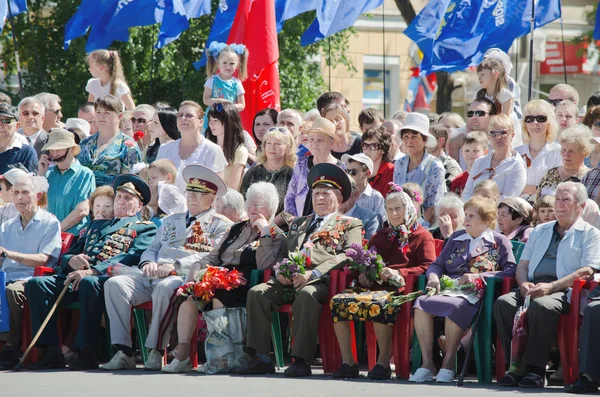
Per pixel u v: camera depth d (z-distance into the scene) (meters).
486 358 15.64
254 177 20.16
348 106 22.62
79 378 16.02
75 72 38.94
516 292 15.70
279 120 22.34
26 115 23.09
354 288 16.59
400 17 51.34
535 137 19.88
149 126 23.92
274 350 17.56
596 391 14.38
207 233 18.11
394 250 16.86
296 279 16.58
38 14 40.62
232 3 28.48
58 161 20.56
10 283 18.28
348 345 16.28
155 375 16.50
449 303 15.68
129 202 18.78
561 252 15.77
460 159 22.72
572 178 17.88
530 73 23.81
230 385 14.97
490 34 25.22
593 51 53.66
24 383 15.30
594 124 19.19
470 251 16.45
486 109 21.94
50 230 18.95
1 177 19.58
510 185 19.14
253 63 24.73
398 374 16.19
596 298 14.80
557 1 25.02
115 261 18.19
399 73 51.41
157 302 17.28
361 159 18.56
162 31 29.11
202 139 20.94
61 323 18.78
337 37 43.56
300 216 19.11
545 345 14.96
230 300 17.03
